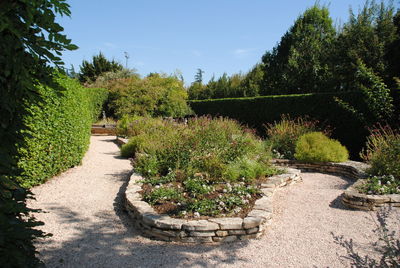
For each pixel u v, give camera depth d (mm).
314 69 16016
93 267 2764
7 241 1742
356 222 3945
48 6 1875
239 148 6336
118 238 3408
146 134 9375
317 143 7602
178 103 18516
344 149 7641
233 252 3098
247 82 24859
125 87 18641
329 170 7309
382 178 5523
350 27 13266
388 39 11523
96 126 16719
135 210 3848
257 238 3438
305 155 7535
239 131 9320
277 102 12195
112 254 3023
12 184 1828
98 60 31266
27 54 1901
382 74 10242
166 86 19125
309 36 17109
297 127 9188
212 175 5227
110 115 19719
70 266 2770
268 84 19266
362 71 9117
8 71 1737
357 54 12031
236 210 3766
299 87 17000
